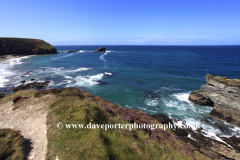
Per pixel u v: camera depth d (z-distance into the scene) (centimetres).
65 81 4038
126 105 2714
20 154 827
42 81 4038
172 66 6531
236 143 1678
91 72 5228
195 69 5831
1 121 1350
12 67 5922
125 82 4050
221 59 8781
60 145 882
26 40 11812
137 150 889
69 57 9762
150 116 2198
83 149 790
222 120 2191
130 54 12519
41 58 9112
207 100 2612
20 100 1816
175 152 1113
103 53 13475
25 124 1237
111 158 743
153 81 4181
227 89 2245
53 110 1369
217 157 1524
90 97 1709
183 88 3612
